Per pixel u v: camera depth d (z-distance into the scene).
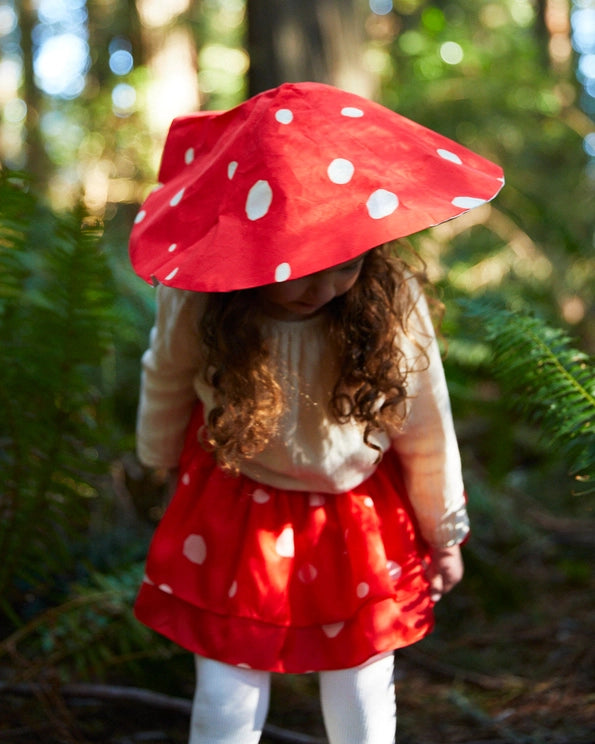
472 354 2.74
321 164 1.08
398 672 2.22
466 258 3.75
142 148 4.02
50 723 1.72
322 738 1.81
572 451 1.53
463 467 3.03
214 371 1.32
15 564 1.79
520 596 2.58
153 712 1.85
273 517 1.31
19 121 7.79
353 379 1.24
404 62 4.52
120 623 1.78
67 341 1.67
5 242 1.90
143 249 1.17
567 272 4.01
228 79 5.17
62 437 1.72
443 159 1.11
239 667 1.29
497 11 5.19
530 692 2.01
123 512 2.47
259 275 1.02
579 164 4.66
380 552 1.30
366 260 1.26
